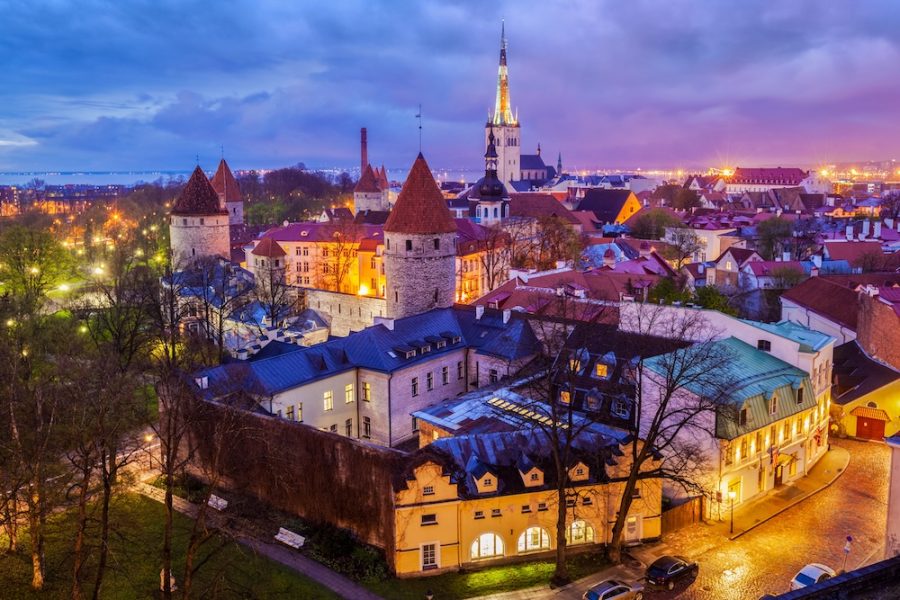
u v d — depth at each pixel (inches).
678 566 1829.5
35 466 1825.8
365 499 2027.6
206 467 2359.7
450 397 3041.3
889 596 924.0
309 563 1966.0
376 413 2802.7
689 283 4569.4
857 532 2084.2
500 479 1988.2
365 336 2886.3
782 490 2367.1
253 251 5098.4
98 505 2151.8
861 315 3159.5
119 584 1846.7
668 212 7268.7
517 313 3083.2
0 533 2084.2
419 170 3572.8
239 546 1995.6
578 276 3976.4
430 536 1909.4
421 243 3550.7
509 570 1924.2
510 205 7519.7
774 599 893.2
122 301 4010.8
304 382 2620.6
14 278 4724.4
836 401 2834.6
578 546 2038.6
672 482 2303.2
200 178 5334.6
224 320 4020.7
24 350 2711.6
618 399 2444.6
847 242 4783.5
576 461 2010.3
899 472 1493.6
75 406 1908.2
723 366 2269.9
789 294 3838.6
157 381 2400.3
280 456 2208.4
